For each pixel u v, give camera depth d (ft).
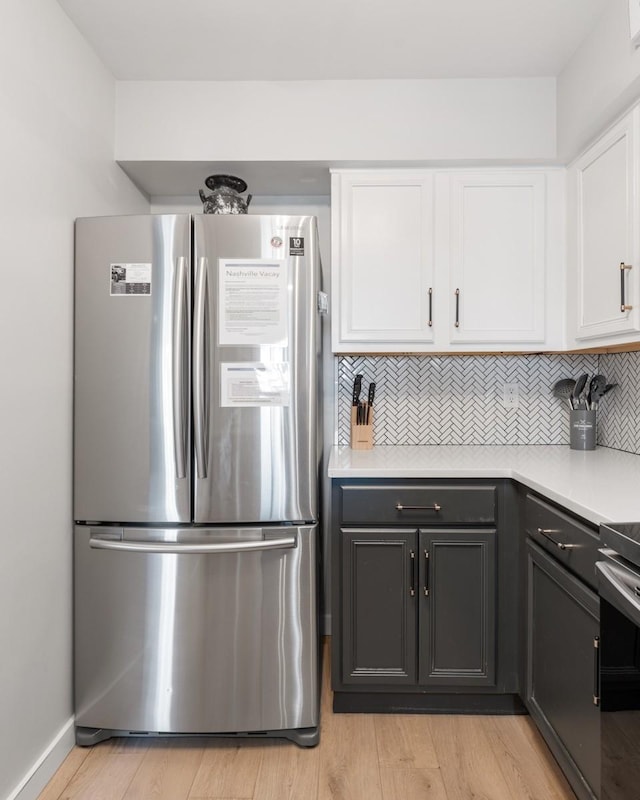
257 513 5.47
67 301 5.44
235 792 4.87
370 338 6.95
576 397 7.53
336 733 5.71
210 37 5.86
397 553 5.90
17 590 4.62
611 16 5.32
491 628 5.84
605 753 3.71
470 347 6.99
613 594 3.48
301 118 6.75
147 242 5.43
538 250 6.92
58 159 5.29
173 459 5.44
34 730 4.86
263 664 5.47
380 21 5.61
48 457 5.09
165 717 5.48
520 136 6.69
